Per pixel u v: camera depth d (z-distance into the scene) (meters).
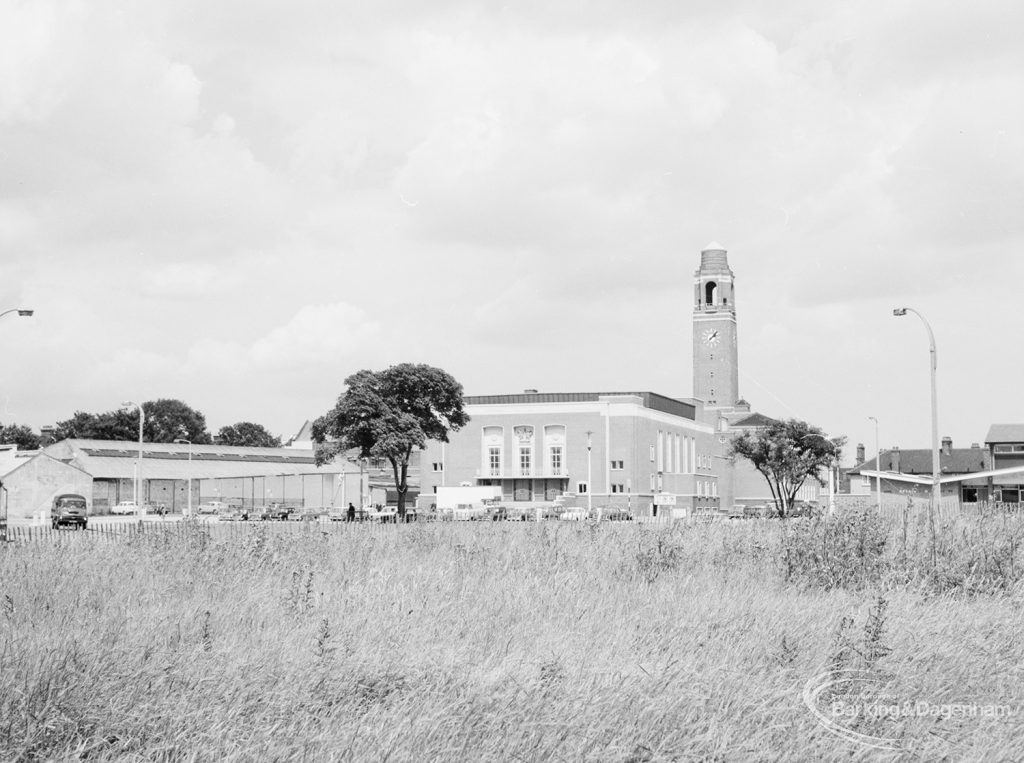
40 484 100.50
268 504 109.38
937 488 43.78
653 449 138.25
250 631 16.33
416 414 102.94
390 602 18.72
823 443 112.50
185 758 10.60
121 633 15.91
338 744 10.68
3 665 12.79
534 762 10.46
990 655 14.41
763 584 22.44
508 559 25.02
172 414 184.62
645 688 12.29
